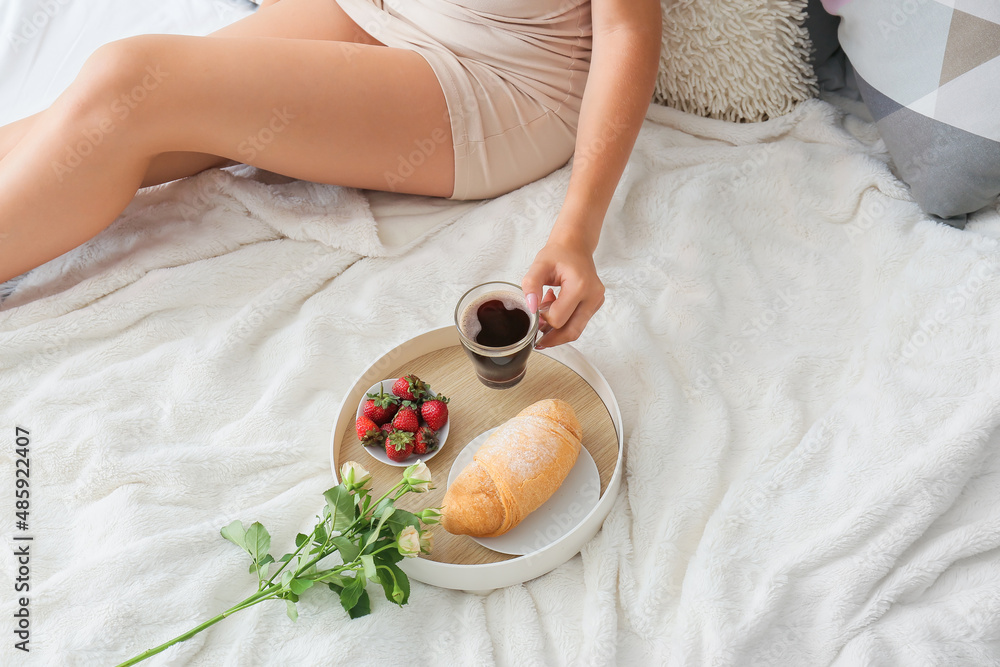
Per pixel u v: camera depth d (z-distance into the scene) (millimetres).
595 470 1061
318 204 1430
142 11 1769
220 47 1182
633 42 1175
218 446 1160
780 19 1401
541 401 1063
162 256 1354
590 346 1249
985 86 1164
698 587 975
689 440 1137
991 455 1060
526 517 1025
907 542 981
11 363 1263
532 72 1342
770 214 1405
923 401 1104
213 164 1479
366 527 952
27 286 1351
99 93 1138
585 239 1098
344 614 979
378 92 1235
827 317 1276
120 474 1121
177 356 1271
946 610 949
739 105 1520
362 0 1412
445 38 1319
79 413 1198
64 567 1066
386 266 1391
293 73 1195
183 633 976
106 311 1294
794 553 991
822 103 1505
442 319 1326
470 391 1166
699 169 1456
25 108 1594
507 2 1282
